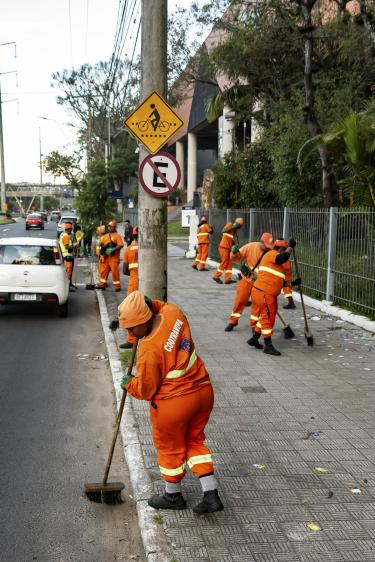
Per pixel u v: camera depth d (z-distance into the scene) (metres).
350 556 3.36
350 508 3.89
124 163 56.16
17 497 4.28
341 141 11.02
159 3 6.85
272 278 7.95
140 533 3.77
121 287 15.91
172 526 3.66
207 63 23.50
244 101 20.09
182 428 3.74
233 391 6.45
